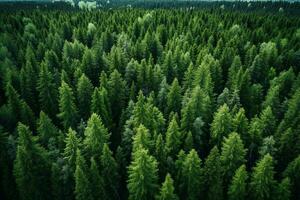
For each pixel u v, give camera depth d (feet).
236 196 116.16
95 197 117.91
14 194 135.33
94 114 134.00
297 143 150.00
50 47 351.25
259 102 221.87
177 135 141.79
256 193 117.50
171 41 353.10
